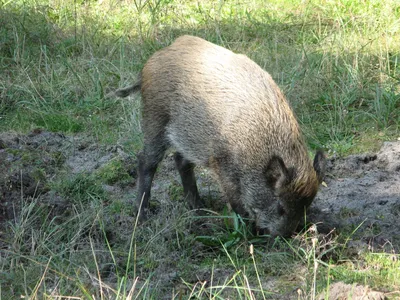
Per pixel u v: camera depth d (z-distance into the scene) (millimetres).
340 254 6281
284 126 6465
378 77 9906
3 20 11422
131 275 6047
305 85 9703
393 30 11375
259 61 10383
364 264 6176
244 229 6578
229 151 6613
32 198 6930
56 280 5766
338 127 8953
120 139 8750
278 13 12266
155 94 7039
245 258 6359
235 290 5793
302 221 6707
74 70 10227
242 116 6520
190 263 6273
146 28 11562
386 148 8430
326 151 8516
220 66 6750
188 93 6797
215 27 11422
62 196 7180
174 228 6613
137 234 6621
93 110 9461
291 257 6320
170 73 6949
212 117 6652
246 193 6664
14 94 9586
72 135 8852
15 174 7219
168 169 8133
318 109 9383
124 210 7102
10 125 9000
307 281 5801
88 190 7367
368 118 9227
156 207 7301
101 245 6426
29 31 11203
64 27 11562
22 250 6234
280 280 5984
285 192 6359
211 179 7930
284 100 6676
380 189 7578
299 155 6414
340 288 5527
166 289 5824
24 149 8188
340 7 12250
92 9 12234
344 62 9898
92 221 6691
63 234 6441
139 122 8859
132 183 7797
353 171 8047
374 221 6898
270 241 6590
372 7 12156
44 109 9445
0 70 10281
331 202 7344
